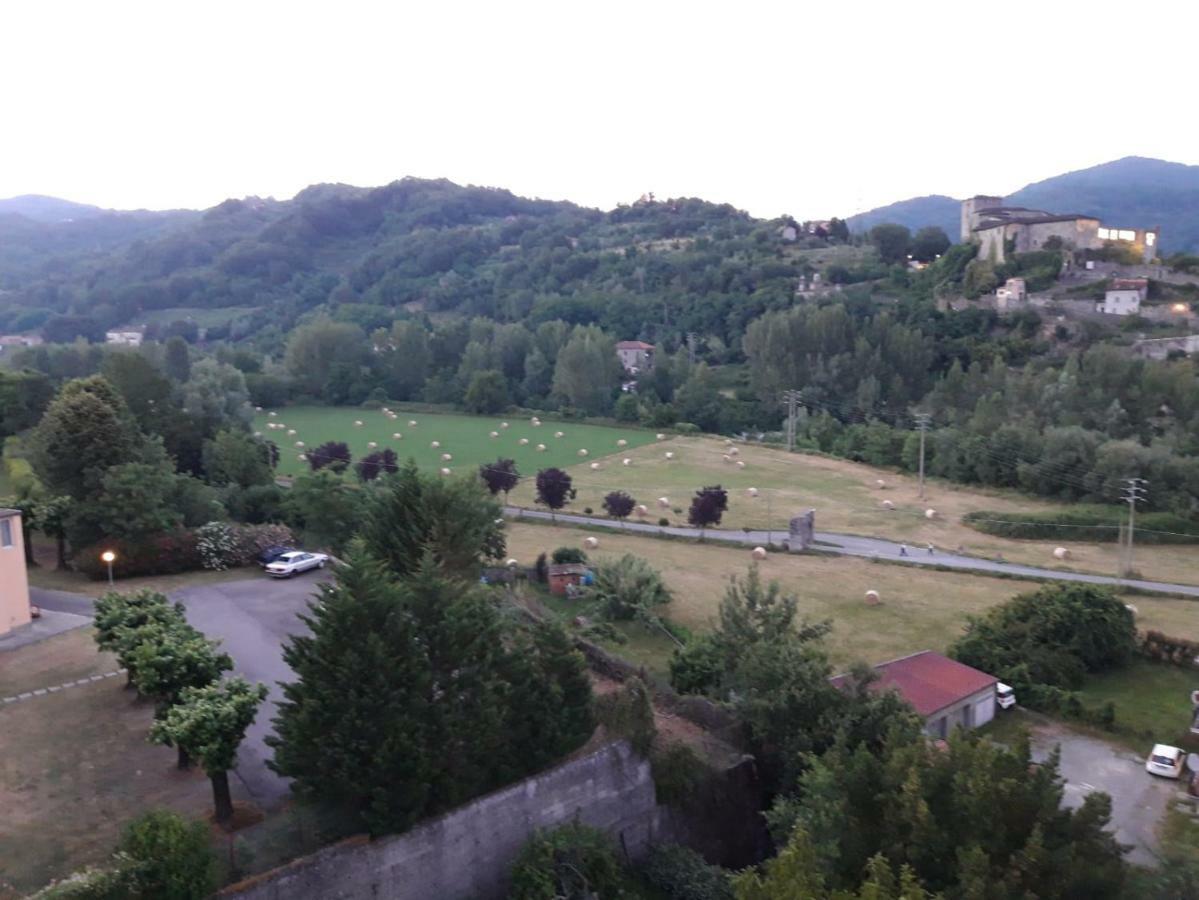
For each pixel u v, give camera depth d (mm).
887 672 40500
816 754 28047
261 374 138875
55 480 46062
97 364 131625
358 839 21156
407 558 33469
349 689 21609
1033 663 45812
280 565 45188
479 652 24281
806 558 67438
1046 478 90312
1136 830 32125
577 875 22812
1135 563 69812
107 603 30766
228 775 25234
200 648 27094
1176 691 46375
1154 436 100688
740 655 33906
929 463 98875
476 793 23406
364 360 147875
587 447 110250
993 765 19000
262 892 19656
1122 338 133875
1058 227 162625
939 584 61750
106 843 21719
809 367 132750
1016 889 16781
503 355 148250
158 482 46750
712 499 72875
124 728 27828
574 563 57500
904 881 16047
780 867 16641
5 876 20203
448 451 105312
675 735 29906
